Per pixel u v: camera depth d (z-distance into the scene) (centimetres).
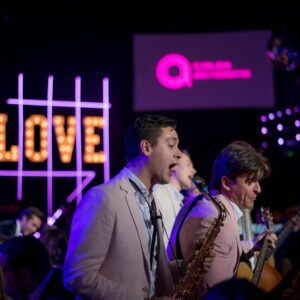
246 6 1273
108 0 1247
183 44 1229
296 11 1265
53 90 1290
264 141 1386
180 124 1379
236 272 368
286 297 306
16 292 329
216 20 1312
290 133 1377
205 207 372
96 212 336
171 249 380
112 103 1326
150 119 364
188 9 1284
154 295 351
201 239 363
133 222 343
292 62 1105
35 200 1295
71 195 1207
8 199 1210
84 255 330
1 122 1179
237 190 385
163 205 495
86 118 1198
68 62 1298
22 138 1172
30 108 1253
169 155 360
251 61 1226
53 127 1205
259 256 396
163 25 1316
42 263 336
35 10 1237
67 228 836
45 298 370
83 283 326
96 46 1312
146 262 342
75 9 1244
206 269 354
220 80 1224
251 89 1222
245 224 446
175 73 1225
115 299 326
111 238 338
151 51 1225
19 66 1277
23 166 1275
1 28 1255
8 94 1262
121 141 1323
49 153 1184
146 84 1221
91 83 1310
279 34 1136
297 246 711
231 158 385
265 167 387
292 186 1237
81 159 1230
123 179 355
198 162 1384
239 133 1395
